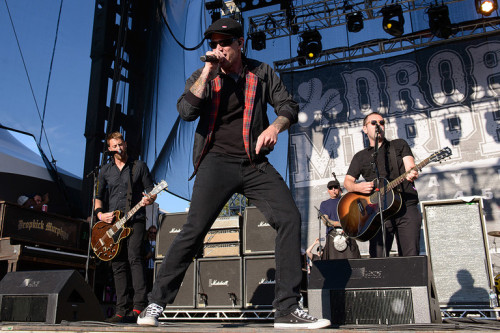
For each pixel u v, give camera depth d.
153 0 7.83
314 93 8.30
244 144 2.32
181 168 7.86
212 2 8.55
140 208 4.07
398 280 2.47
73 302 2.93
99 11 7.13
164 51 7.91
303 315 2.17
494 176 7.09
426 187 7.37
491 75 7.52
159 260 5.07
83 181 6.40
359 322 2.47
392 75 8.03
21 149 6.12
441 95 7.70
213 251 4.93
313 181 7.89
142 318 2.22
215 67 2.25
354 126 7.97
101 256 4.00
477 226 4.38
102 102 6.86
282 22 8.59
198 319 4.72
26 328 2.16
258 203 2.34
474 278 4.28
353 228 3.77
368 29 8.27
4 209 4.34
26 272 3.11
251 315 4.76
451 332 1.76
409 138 7.70
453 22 7.82
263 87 2.43
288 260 2.25
